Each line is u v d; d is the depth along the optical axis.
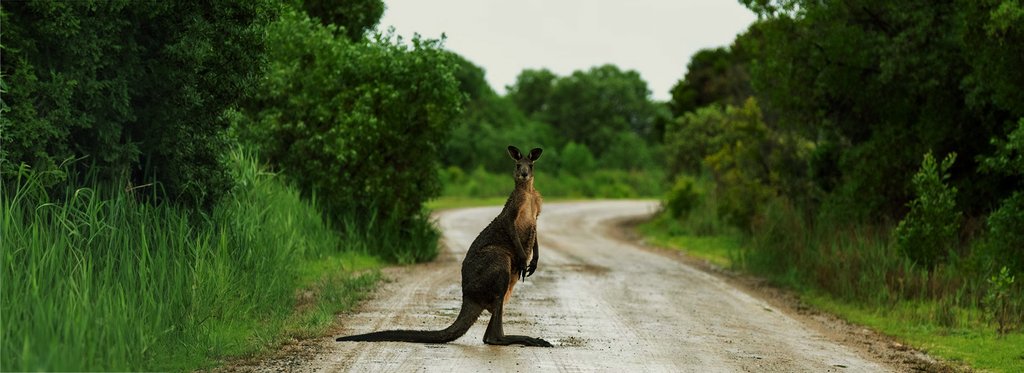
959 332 21.80
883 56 34.16
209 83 19.80
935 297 25.42
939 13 34.22
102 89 17.47
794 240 36.28
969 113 34.09
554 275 32.00
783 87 38.56
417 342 16.08
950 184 34.53
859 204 36.31
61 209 16.12
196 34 18.61
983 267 26.67
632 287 29.20
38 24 15.52
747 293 29.61
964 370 17.28
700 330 20.25
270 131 34.31
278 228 25.02
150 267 15.84
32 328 11.99
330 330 17.72
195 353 14.23
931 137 34.28
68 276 14.20
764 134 50.47
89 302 13.20
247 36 19.81
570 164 152.38
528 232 16.02
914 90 34.75
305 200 32.81
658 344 17.81
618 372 14.59
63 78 16.06
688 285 30.95
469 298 15.98
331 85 34.78
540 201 16.31
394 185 36.66
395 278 28.70
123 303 13.59
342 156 33.78
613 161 167.75
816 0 36.91
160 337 14.27
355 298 22.91
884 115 36.53
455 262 37.09
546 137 174.12
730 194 49.94
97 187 17.53
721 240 51.94
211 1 19.12
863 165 36.12
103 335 12.42
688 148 75.31
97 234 15.94
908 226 28.92
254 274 20.17
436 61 36.22
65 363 10.97
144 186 19.08
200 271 17.22
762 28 38.59
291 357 14.75
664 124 91.44
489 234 16.05
